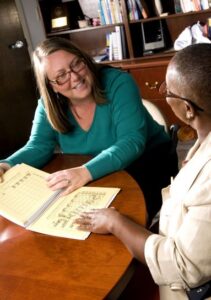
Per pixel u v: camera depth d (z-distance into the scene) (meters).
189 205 0.75
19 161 1.40
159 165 1.62
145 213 1.00
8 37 3.30
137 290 1.05
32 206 1.11
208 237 0.69
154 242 0.80
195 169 0.75
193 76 0.69
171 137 1.69
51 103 1.42
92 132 1.45
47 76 1.34
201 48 0.72
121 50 3.18
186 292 0.79
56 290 0.78
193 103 0.72
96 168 1.22
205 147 0.76
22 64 3.53
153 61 2.97
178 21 3.13
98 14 3.23
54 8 3.29
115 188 1.15
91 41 3.45
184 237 0.72
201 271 0.71
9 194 1.18
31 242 0.96
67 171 1.22
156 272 0.77
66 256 0.88
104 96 1.40
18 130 3.48
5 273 0.86
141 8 2.97
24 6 3.52
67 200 1.11
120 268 0.81
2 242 0.98
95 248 0.88
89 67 1.38
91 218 0.97
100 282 0.78
